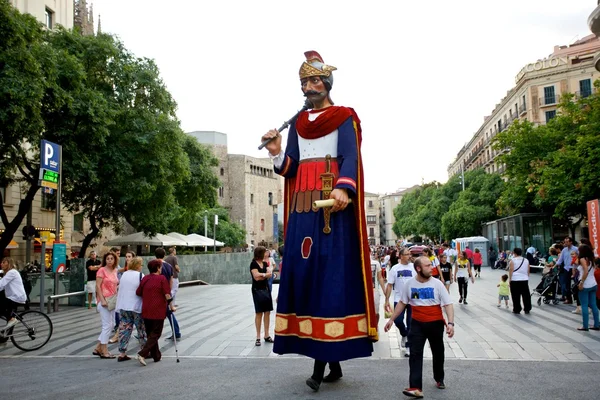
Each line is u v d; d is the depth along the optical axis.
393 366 6.91
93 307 16.11
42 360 8.11
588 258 9.85
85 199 23.14
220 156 78.50
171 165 23.33
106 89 20.81
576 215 30.02
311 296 4.97
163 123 21.70
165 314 7.71
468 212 49.12
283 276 5.22
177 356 7.57
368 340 4.97
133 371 6.96
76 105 17.03
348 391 5.34
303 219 5.17
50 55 16.05
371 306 4.99
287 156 5.40
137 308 7.91
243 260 34.19
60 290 16.45
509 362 7.09
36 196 28.09
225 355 8.03
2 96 13.89
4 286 8.80
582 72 49.91
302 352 5.00
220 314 13.58
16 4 26.06
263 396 5.16
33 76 14.83
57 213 14.61
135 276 8.00
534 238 34.34
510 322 11.12
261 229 83.69
